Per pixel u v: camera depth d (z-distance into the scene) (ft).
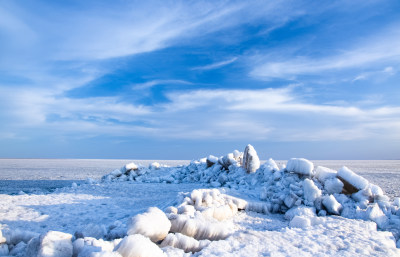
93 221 20.10
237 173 39.65
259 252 10.85
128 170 51.62
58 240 9.49
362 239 13.32
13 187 44.32
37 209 23.57
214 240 13.02
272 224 19.21
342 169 26.30
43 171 86.28
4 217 20.45
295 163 29.86
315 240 12.80
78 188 37.96
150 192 34.65
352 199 24.00
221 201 21.26
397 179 56.08
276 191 27.45
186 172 50.44
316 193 23.16
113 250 9.31
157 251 9.27
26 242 11.65
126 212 23.03
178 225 13.43
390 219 19.63
